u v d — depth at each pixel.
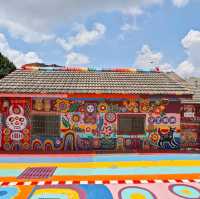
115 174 11.76
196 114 19.91
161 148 17.42
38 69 20.39
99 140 17.25
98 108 17.33
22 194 9.29
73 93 16.86
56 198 8.95
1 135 17.12
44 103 17.25
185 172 12.16
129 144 17.36
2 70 32.00
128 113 17.38
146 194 9.35
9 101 17.20
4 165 13.38
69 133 17.23
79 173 11.93
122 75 20.06
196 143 19.59
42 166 13.20
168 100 17.52
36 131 17.25
